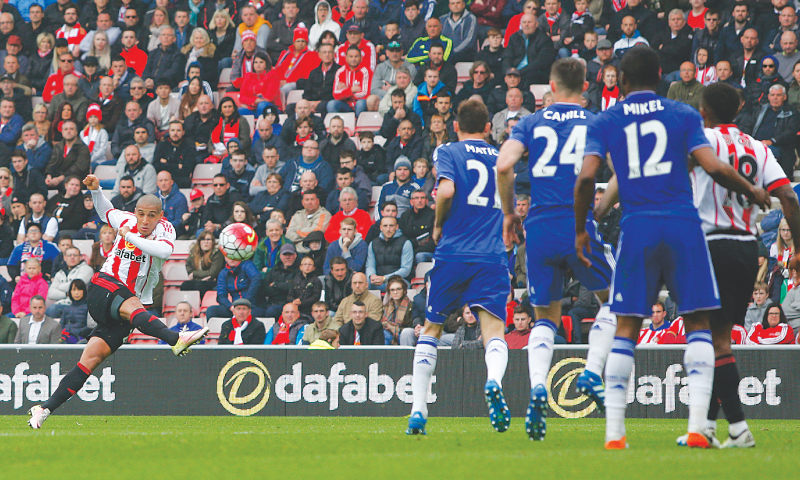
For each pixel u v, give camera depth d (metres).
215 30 56.19
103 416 33.09
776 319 35.62
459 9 52.88
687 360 13.75
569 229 16.12
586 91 47.28
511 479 9.53
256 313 42.47
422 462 11.35
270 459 11.97
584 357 31.72
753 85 45.09
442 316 17.84
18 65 56.50
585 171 13.77
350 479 9.64
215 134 51.78
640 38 49.19
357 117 52.44
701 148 13.22
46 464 11.64
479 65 49.06
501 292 17.30
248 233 40.03
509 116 47.44
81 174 51.56
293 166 48.00
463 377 32.72
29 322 42.25
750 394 30.92
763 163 15.88
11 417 30.75
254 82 54.03
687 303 13.09
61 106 53.12
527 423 15.57
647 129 13.40
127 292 21.62
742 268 15.48
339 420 29.14
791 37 45.00
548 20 50.81
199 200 48.69
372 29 55.44
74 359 34.31
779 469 10.32
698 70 46.53
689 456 11.88
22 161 51.50
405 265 43.34
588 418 31.30
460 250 17.28
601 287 16.48
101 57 56.34
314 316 40.09
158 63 55.06
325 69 53.81
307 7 56.19
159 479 9.80
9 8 59.66
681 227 13.09
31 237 47.84
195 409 34.00
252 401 33.81
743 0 46.47
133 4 58.88
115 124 53.69
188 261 45.62
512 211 16.75
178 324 42.81
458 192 17.36
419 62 52.62
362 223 46.16
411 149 47.72
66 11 58.12
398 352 33.06
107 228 45.94
